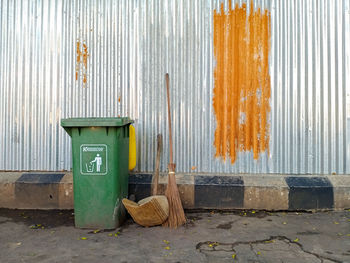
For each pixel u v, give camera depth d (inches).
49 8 237.1
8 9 239.0
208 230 183.9
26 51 238.4
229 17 227.9
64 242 170.1
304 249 159.8
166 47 231.6
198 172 230.8
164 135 232.5
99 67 235.3
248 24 227.1
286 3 226.8
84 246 165.0
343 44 226.4
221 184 219.3
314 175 225.8
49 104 237.5
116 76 234.7
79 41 236.1
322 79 226.7
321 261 148.0
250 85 227.8
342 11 226.2
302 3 226.7
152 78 232.8
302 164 227.3
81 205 188.2
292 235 176.4
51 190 226.2
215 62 229.1
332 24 226.2
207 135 230.2
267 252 156.8
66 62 236.8
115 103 235.0
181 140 231.3
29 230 187.6
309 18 226.8
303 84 226.8
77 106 237.0
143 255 154.9
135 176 228.2
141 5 233.0
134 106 233.9
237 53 227.9
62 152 237.5
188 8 230.4
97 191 186.9
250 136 228.2
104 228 187.8
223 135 229.3
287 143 227.8
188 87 230.8
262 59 227.1
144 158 233.9
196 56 230.1
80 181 187.6
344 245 163.9
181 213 192.4
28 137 238.8
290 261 148.2
